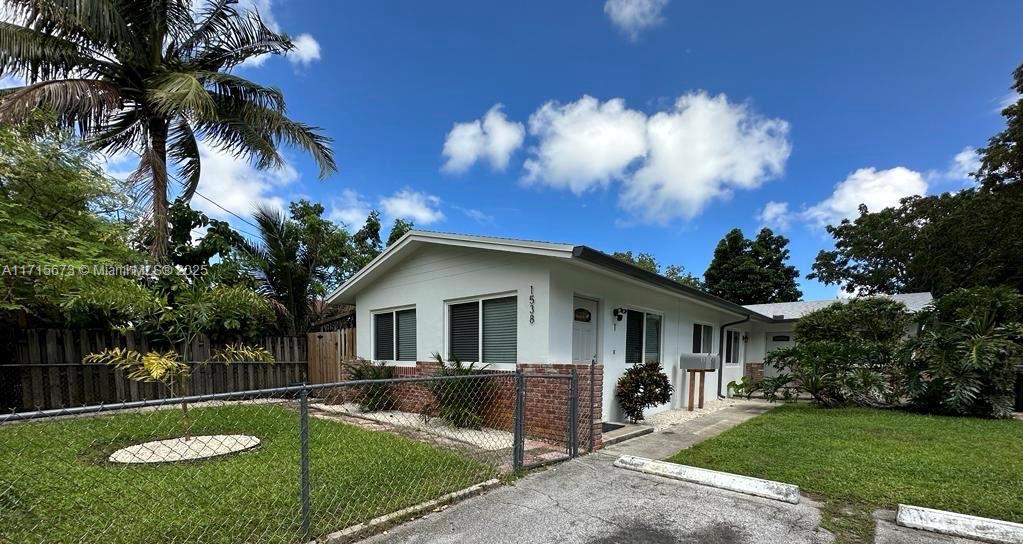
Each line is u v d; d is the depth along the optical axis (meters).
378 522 3.07
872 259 25.88
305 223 12.98
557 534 2.97
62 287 6.31
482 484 3.92
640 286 7.98
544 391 5.81
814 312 12.04
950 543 2.81
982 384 7.55
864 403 8.86
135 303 5.84
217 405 7.64
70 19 7.70
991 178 17.44
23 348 7.44
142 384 8.49
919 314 9.06
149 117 8.95
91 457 4.40
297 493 3.54
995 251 17.61
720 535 2.96
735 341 13.57
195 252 10.61
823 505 3.47
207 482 3.76
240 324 9.62
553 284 6.00
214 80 9.29
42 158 6.64
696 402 10.26
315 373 10.75
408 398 8.05
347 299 10.23
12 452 4.45
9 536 2.75
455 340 7.52
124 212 8.19
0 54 7.61
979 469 4.27
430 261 7.96
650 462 4.51
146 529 2.88
